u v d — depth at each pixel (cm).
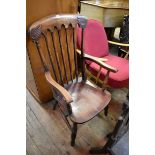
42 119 172
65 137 156
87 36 172
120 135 127
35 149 146
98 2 242
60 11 140
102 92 140
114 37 256
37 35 118
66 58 164
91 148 144
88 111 123
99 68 159
